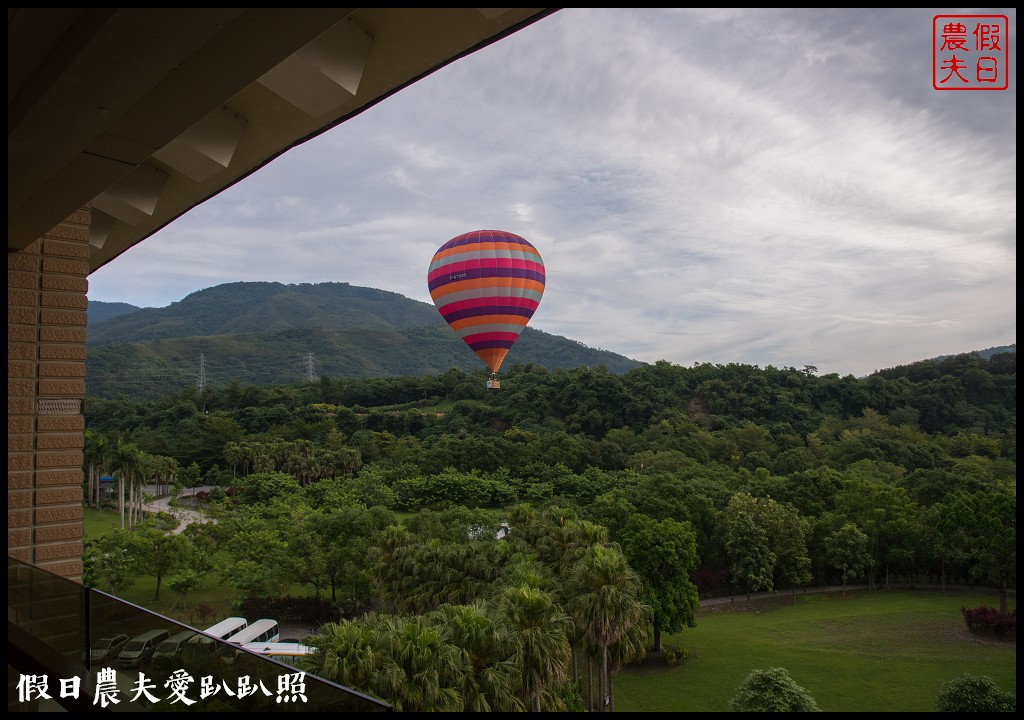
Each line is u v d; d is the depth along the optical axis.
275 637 38.28
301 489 79.81
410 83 7.09
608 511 57.88
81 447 11.91
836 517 57.84
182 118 6.05
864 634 43.59
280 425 123.81
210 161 8.30
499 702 17.45
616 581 25.72
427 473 88.62
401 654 16.34
